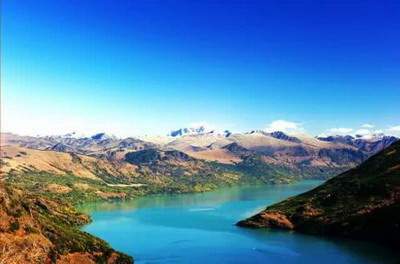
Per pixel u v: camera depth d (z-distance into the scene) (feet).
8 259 501.15
